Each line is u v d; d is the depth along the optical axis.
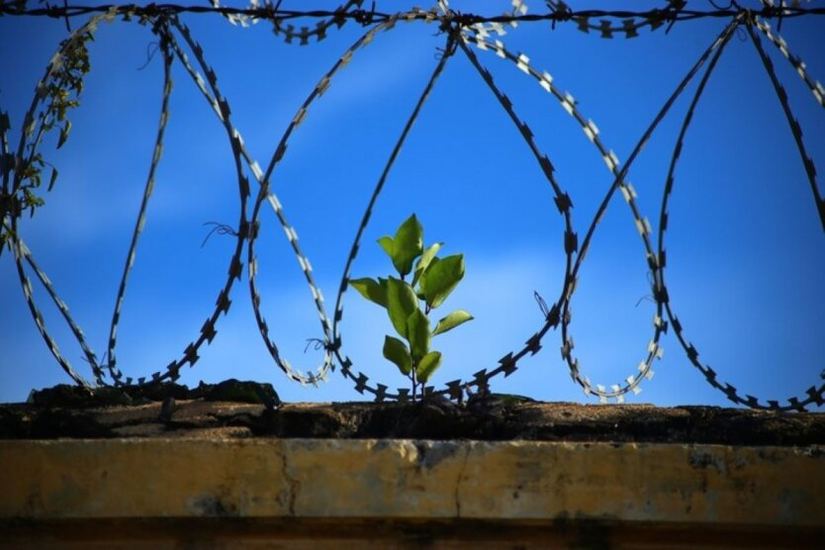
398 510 1.90
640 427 2.08
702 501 1.91
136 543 1.92
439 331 2.15
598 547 1.92
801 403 2.15
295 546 1.92
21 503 1.90
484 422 2.07
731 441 2.07
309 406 2.14
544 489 1.90
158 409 2.12
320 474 1.90
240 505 1.90
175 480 1.90
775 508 1.91
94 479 1.90
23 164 2.15
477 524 1.92
